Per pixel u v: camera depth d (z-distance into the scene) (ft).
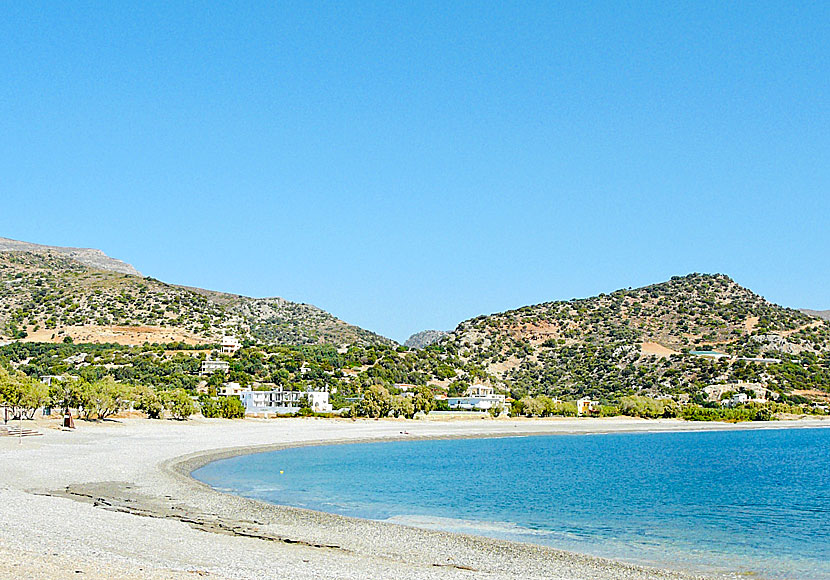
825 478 241.76
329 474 226.99
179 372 643.86
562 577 99.76
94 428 338.34
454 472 244.83
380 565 101.35
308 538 118.32
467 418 561.43
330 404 560.20
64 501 139.23
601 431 502.38
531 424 540.93
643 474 250.57
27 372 615.16
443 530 139.13
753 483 226.38
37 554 86.69
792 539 136.05
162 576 82.33
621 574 103.45
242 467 239.71
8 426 305.12
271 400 548.31
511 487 207.10
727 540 134.51
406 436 406.82
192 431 358.64
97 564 84.64
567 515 160.25
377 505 168.45
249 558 99.09
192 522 126.31
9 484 165.27
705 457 327.47
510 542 122.42
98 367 639.35
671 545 129.39
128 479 182.19
